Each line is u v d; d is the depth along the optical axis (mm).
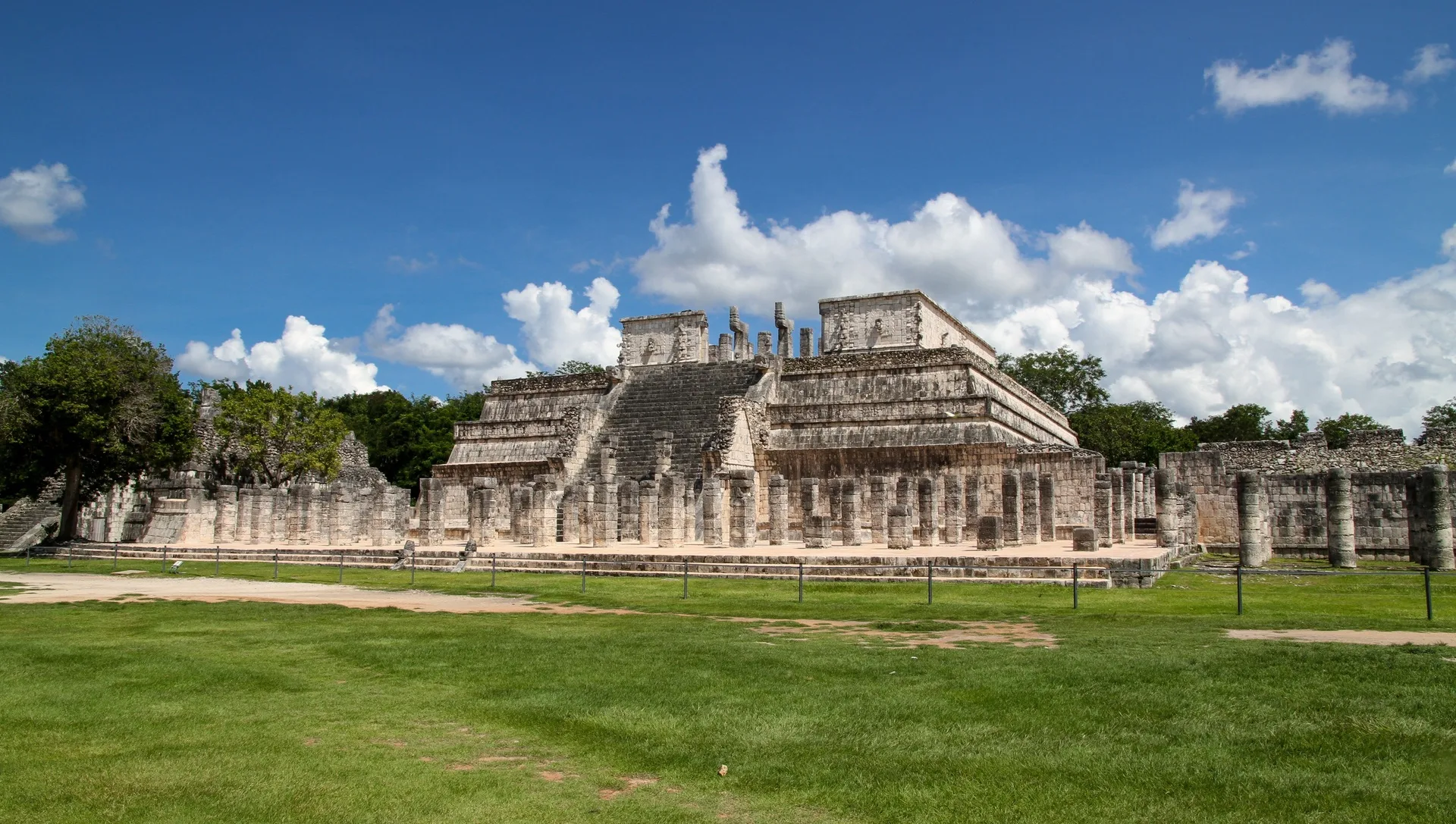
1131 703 11727
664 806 8852
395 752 10547
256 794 9211
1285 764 9484
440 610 22875
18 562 40594
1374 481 37969
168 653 16422
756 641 17344
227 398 65750
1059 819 8320
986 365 54969
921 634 18047
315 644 17422
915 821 8375
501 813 8727
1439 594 24172
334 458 66000
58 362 46594
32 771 9891
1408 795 8578
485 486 43531
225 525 49812
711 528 40938
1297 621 18922
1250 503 32719
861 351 62500
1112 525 38781
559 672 14516
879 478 40812
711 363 62188
